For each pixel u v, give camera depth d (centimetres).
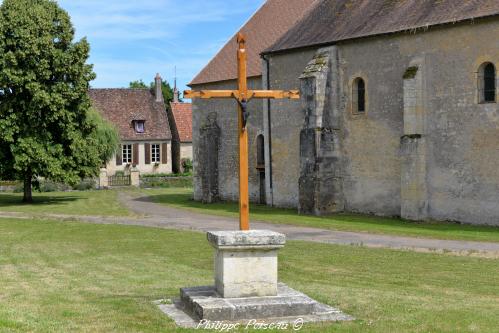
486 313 995
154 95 7106
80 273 1487
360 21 2853
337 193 2894
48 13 3803
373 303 1056
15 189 5191
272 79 3241
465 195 2422
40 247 2009
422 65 2530
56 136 3919
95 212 3281
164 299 1084
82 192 5094
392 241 2019
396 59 2642
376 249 1842
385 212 2723
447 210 2478
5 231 2462
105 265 1625
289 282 1343
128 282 1332
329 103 2881
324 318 935
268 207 3288
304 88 2897
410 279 1391
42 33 3747
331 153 2878
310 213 2877
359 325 898
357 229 2330
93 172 4047
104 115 6594
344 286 1295
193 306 961
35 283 1335
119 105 6719
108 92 6800
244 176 1014
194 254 1808
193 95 996
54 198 4425
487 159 2350
